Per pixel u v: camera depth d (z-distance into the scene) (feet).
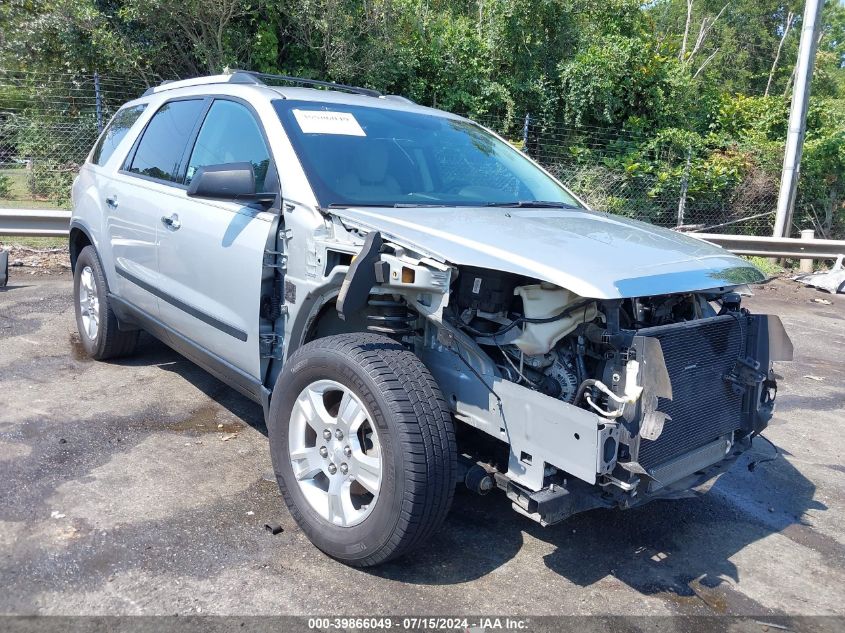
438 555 10.23
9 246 30.37
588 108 48.03
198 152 13.60
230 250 11.76
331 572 9.59
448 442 8.91
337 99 13.48
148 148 15.47
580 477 8.16
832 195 50.26
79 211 17.61
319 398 9.98
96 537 10.05
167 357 18.34
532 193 13.74
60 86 40.57
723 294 11.08
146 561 9.57
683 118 49.96
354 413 9.41
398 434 8.72
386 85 43.86
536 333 8.88
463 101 45.70
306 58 43.16
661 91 48.83
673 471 9.59
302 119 12.19
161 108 15.78
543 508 8.50
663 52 51.98
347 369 9.28
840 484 13.87
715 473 10.33
